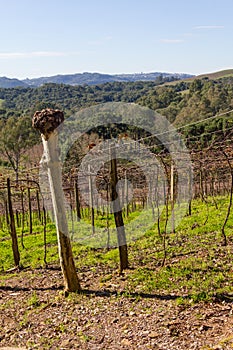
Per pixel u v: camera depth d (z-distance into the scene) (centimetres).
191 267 900
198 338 562
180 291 757
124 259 988
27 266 1291
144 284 838
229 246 1062
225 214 1602
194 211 1873
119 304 755
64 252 866
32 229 2202
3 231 2353
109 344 605
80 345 621
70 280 872
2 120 5438
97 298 809
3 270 1296
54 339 662
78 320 721
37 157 4603
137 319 671
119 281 898
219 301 678
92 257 1230
